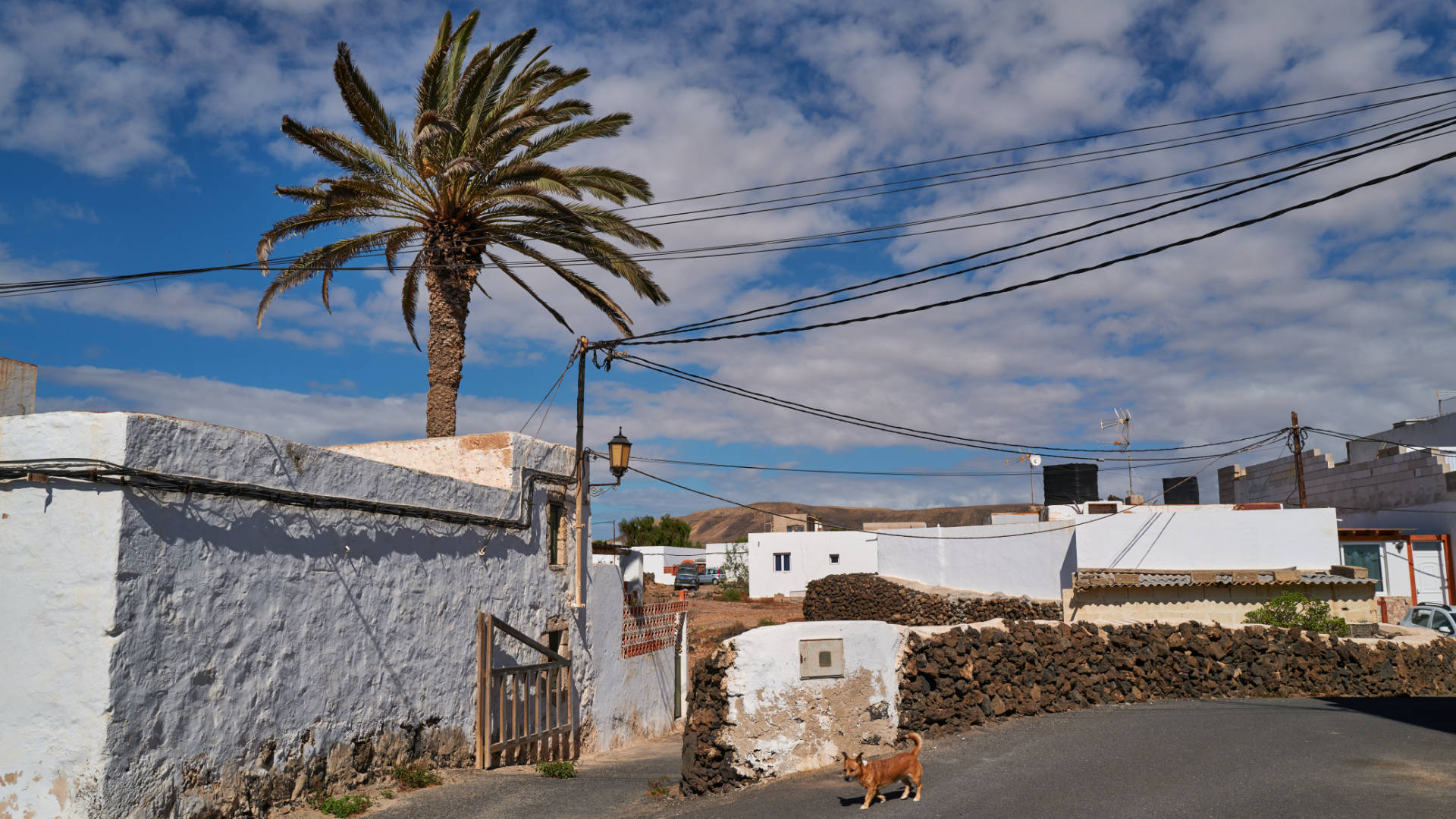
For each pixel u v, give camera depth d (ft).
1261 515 83.30
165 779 26.04
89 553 25.00
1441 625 70.08
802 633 33.22
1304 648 50.98
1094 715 41.19
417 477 38.70
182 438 27.14
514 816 31.81
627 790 36.70
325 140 53.93
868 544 164.55
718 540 479.00
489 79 57.82
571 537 53.21
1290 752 32.42
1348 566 79.41
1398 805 24.91
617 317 60.80
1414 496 95.35
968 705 38.45
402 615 37.11
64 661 24.70
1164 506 93.97
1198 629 50.26
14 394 33.35
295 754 30.99
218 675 28.02
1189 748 33.17
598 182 59.72
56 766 24.35
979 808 26.37
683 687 70.38
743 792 30.81
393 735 36.06
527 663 46.96
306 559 32.04
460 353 59.62
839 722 33.14
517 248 59.77
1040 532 99.40
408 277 65.87
